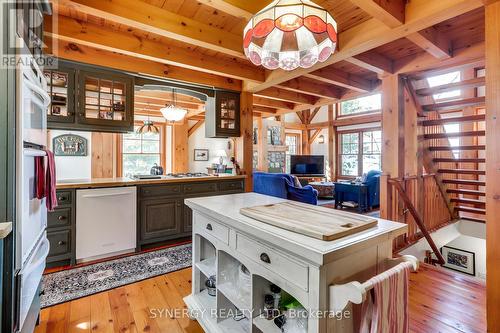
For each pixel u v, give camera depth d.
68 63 2.68
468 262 4.40
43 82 1.62
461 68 3.00
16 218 1.14
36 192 1.47
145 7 2.12
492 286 1.58
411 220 3.51
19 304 1.16
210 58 3.12
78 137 5.64
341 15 2.21
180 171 7.05
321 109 9.52
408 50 2.92
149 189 3.21
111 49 2.57
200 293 1.93
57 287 2.30
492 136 1.57
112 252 2.96
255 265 1.29
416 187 3.54
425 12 1.84
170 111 3.93
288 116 9.82
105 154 5.99
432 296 2.21
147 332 1.75
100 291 2.25
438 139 3.89
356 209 6.08
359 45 2.33
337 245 1.00
